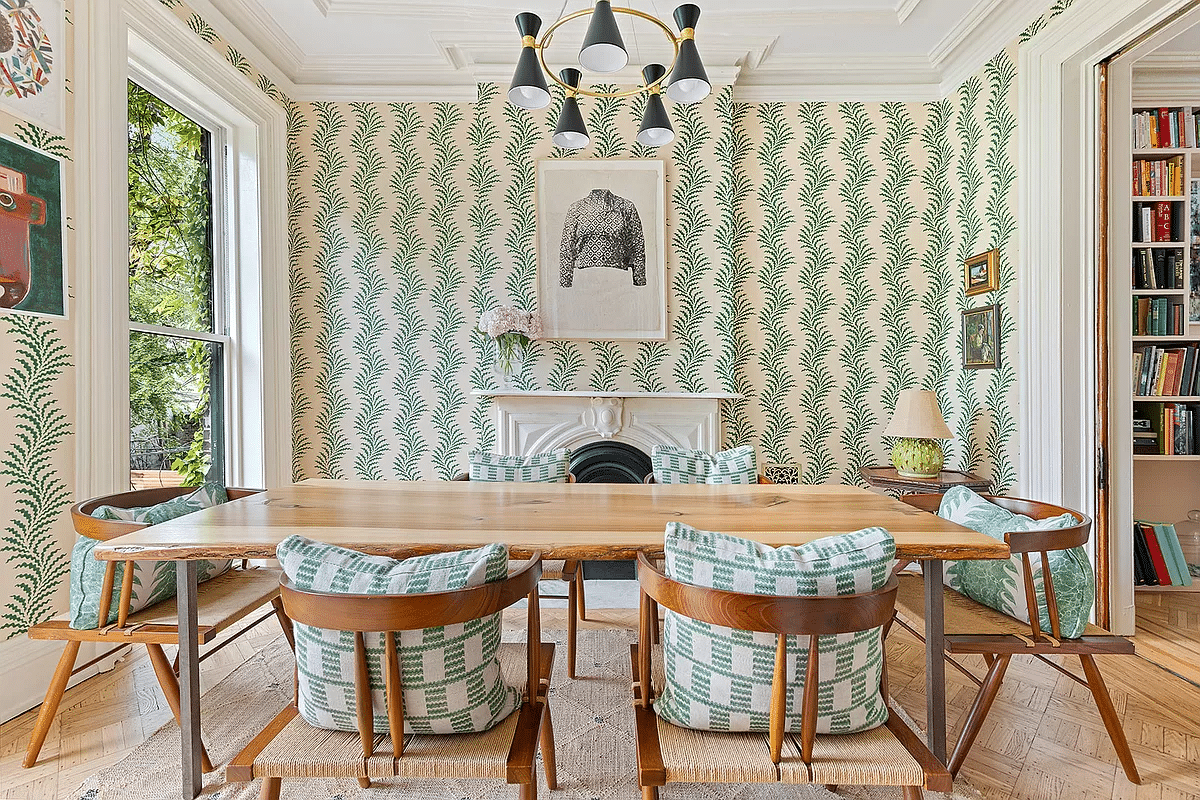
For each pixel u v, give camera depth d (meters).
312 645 1.13
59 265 2.21
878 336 3.74
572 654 2.29
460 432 3.70
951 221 3.61
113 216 2.41
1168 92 3.35
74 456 2.28
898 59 3.55
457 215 3.67
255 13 3.14
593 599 3.25
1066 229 2.79
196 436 3.14
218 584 2.01
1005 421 3.17
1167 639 2.68
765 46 3.37
